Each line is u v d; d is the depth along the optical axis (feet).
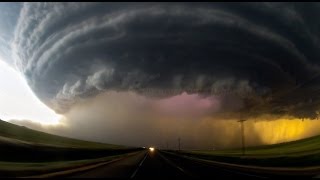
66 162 158.40
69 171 100.78
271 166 146.51
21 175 79.77
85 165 135.74
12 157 164.14
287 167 132.57
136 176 87.30
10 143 238.48
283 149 520.83
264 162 172.35
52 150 229.25
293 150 437.17
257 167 143.23
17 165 119.03
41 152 204.23
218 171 110.63
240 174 98.12
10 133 501.56
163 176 87.66
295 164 140.36
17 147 215.51
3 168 95.76
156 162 173.06
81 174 92.12
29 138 508.53
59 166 120.26
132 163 160.76
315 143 512.22
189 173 99.04
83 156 223.92
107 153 320.70
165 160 200.95
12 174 79.36
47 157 184.85
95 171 105.29
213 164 170.60
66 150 244.01
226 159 251.80
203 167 134.62
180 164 156.04
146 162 172.35
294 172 105.40
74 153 228.02
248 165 166.61
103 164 150.51
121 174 93.91
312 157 157.48
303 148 471.62
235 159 234.99
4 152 176.24
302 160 152.66
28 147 234.58
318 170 107.45
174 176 87.92
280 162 157.89
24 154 183.21
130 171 106.52
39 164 133.39
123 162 171.01
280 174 99.19
